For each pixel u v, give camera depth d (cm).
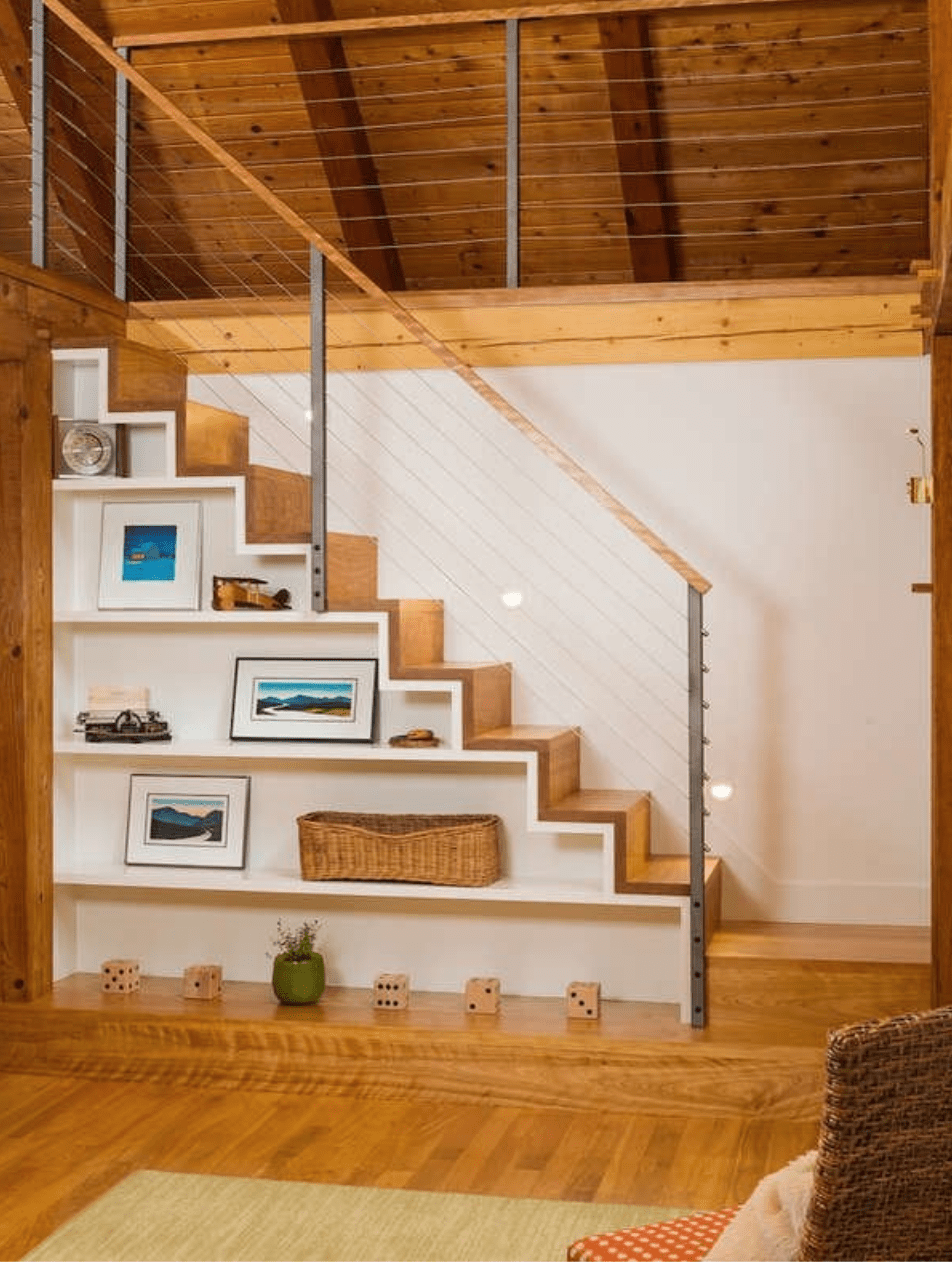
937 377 479
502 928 554
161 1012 527
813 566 555
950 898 482
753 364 556
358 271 525
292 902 568
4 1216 400
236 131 691
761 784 560
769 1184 247
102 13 663
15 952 544
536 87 653
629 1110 495
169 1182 425
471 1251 380
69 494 580
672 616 563
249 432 586
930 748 546
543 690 571
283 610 543
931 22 457
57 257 765
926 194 668
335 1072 513
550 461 568
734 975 502
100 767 584
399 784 564
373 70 659
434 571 577
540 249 720
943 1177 232
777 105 643
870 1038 225
